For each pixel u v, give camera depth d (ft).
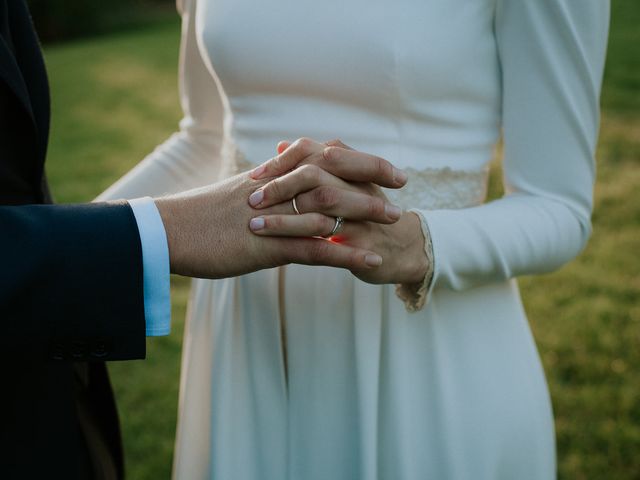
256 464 4.16
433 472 3.92
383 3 3.68
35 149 3.59
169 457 8.97
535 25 3.61
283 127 3.98
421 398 3.94
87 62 37.55
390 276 3.50
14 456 3.57
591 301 11.66
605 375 9.93
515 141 3.81
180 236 3.18
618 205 15.08
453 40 3.71
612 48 27.43
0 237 2.95
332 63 3.77
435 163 3.90
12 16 3.68
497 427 4.00
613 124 19.95
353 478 3.99
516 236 3.63
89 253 3.03
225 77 4.09
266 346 4.08
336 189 3.19
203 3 4.15
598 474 8.31
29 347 3.07
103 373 4.39
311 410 4.02
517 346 4.16
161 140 23.48
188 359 4.51
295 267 3.99
